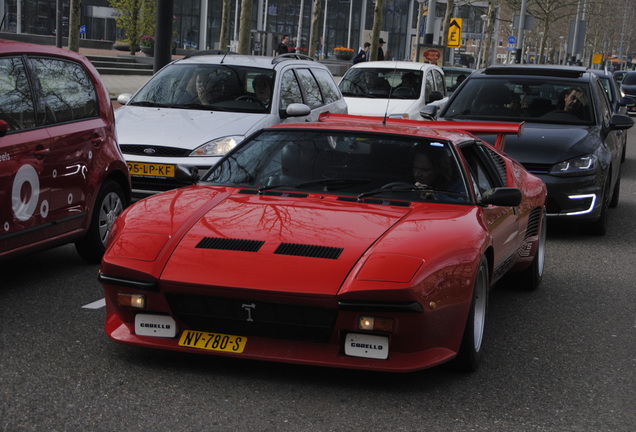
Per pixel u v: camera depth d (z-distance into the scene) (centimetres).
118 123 1094
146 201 575
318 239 505
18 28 6141
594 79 1230
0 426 427
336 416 459
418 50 2975
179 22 7069
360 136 630
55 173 716
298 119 1210
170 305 491
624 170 1934
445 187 591
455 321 498
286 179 599
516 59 4547
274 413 459
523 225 714
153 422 440
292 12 7938
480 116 1173
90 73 805
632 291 823
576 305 757
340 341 482
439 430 448
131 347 561
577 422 472
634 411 495
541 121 1152
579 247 1042
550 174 1041
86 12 6556
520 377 545
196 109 1156
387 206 564
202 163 1030
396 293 465
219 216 537
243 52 2328
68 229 743
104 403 463
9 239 658
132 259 498
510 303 754
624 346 634
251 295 473
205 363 533
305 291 467
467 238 521
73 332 592
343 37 8331
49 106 725
